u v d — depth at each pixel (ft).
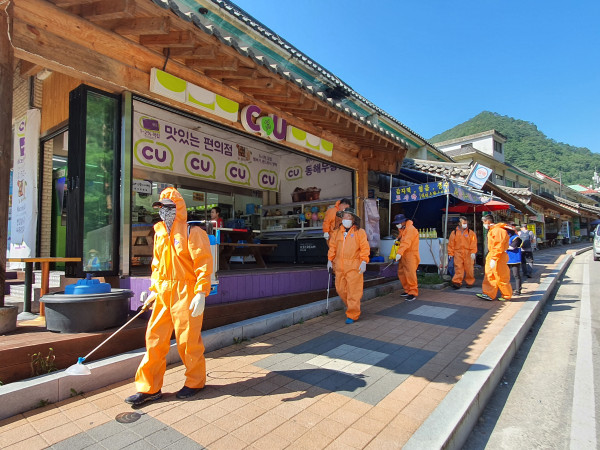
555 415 10.79
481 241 47.91
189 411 9.54
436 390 10.91
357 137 27.40
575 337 18.13
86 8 13.11
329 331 17.06
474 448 9.16
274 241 33.96
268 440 8.29
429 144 58.08
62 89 19.53
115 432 8.52
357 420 9.16
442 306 22.40
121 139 15.26
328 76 38.19
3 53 11.61
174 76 16.16
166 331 10.25
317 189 32.91
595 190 217.77
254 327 16.08
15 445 7.92
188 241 10.20
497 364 12.81
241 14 30.04
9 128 11.80
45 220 22.22
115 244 15.25
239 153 31.22
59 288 15.83
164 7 12.54
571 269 48.08
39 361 10.33
